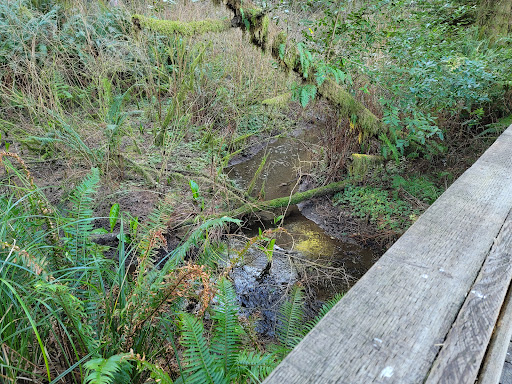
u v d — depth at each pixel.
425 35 4.61
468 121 4.34
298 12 5.39
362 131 4.17
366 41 4.47
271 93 6.09
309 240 3.76
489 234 1.14
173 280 1.61
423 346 0.79
